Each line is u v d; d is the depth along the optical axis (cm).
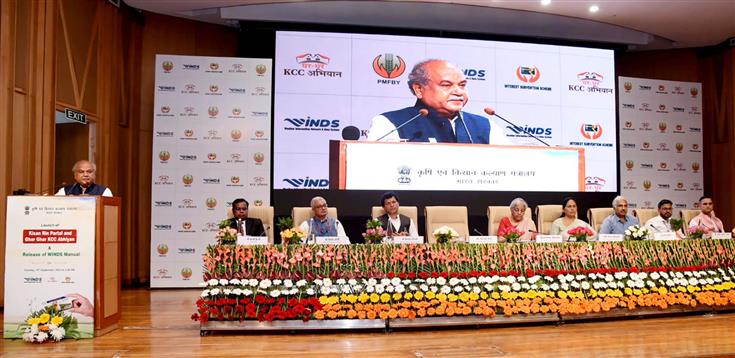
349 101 729
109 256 390
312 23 763
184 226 697
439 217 539
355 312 384
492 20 781
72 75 623
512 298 404
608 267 432
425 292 395
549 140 772
